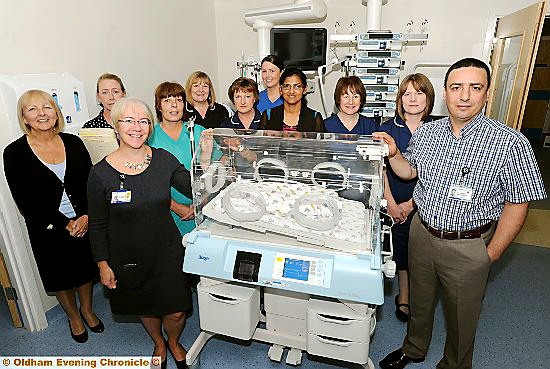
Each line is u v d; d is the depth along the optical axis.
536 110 6.71
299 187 1.58
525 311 2.29
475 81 1.26
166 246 1.60
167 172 1.56
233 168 1.75
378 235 1.42
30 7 1.98
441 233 1.46
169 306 1.66
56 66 2.16
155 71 3.01
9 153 1.70
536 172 1.28
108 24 2.51
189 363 1.79
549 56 6.36
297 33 3.16
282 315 1.70
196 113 2.58
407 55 3.28
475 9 3.04
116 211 1.49
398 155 1.67
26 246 2.04
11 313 2.13
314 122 2.17
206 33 3.64
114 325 2.16
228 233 1.49
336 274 1.30
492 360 1.91
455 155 1.38
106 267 1.60
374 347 2.00
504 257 2.94
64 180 1.82
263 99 2.67
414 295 1.68
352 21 3.36
